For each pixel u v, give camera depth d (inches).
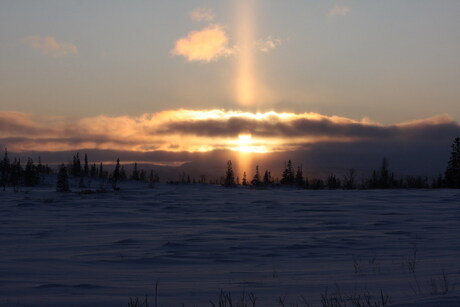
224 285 323.9
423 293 247.9
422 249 513.0
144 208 1206.9
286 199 1457.9
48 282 335.0
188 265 437.4
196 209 1159.0
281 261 454.9
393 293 261.9
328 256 483.5
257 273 381.7
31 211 1127.0
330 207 1154.0
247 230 743.7
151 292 299.1
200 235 674.8
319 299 262.2
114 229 762.8
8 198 1624.0
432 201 1291.8
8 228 771.4
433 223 800.3
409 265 387.5
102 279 354.6
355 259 455.2
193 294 291.9
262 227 783.1
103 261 456.4
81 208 1211.9
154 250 534.0
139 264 442.6
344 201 1341.0
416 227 745.0
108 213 1073.5
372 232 694.5
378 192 1743.4
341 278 340.5
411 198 1407.5
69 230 747.4
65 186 3021.7
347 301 247.3
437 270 352.5
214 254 503.2
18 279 344.8
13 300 266.4
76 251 526.9
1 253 506.6
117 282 339.9
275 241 605.0
